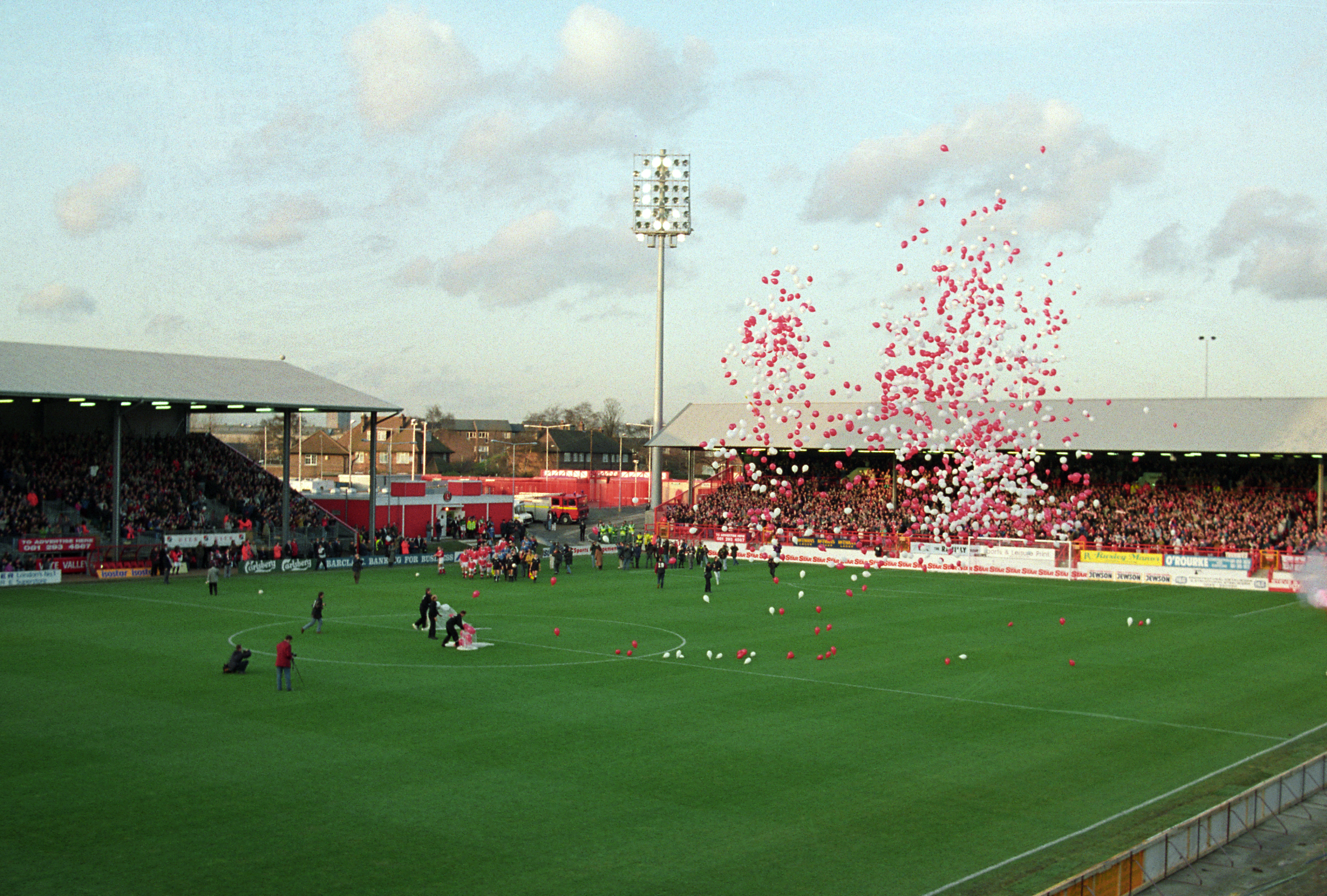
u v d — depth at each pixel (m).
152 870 15.90
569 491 128.88
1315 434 66.69
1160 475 75.69
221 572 58.59
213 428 139.88
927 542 70.44
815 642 38.53
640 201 92.88
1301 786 20.17
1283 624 45.34
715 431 89.06
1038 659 35.62
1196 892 15.77
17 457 63.91
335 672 31.25
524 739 23.86
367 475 137.75
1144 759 23.14
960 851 17.27
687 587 57.59
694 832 17.98
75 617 42.12
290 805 19.05
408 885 15.52
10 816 18.22
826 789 20.53
